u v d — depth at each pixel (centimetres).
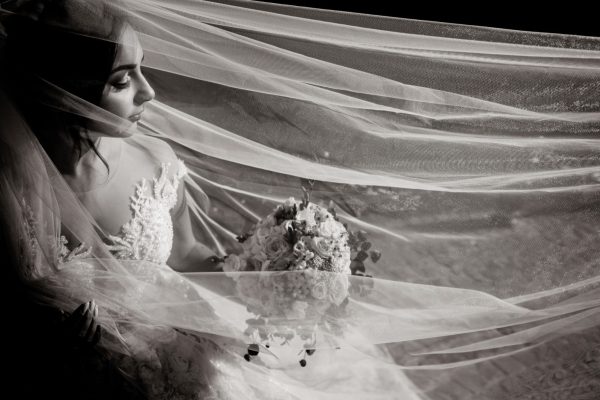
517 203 213
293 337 173
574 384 202
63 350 169
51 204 168
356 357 203
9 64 161
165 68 178
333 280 167
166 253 187
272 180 223
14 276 172
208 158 218
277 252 169
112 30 158
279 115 201
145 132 196
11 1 157
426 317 188
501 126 198
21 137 164
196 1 177
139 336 173
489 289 215
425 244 220
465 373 212
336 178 200
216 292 175
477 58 193
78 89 163
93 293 173
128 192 183
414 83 192
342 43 188
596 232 210
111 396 170
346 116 199
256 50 183
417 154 200
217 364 179
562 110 197
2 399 170
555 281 212
